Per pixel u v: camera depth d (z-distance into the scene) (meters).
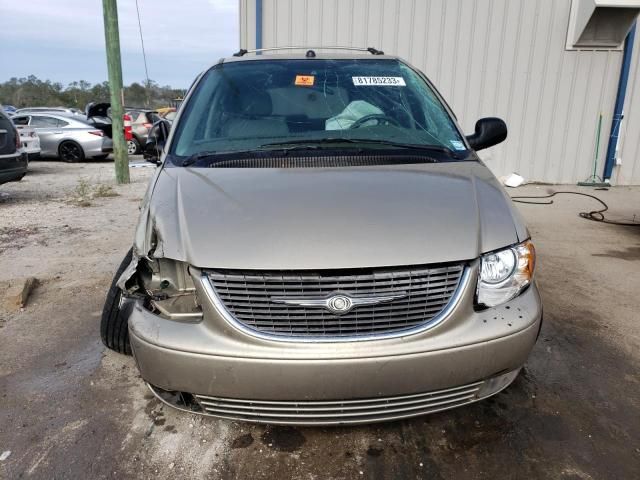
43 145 13.84
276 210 1.95
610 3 7.28
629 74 8.02
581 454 2.09
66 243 5.21
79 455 2.11
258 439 2.19
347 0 7.77
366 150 2.56
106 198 7.91
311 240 1.81
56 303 3.67
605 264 4.46
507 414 2.34
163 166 2.49
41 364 2.82
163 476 2.00
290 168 2.32
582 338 3.08
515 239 2.02
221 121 2.76
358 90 2.96
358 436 2.20
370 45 7.95
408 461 2.06
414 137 2.74
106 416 2.36
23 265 4.48
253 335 1.77
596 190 8.09
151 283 2.02
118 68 9.00
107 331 2.63
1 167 7.30
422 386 1.82
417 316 1.81
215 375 1.79
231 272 1.79
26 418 2.35
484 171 2.46
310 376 1.75
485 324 1.86
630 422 2.29
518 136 8.34
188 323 1.86
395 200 2.02
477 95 8.16
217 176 2.25
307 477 1.98
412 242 1.83
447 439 2.18
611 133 8.28
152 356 1.86
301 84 2.97
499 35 7.93
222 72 3.10
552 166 8.48
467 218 1.97
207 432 2.24
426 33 7.92
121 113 9.20
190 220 1.95
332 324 1.78
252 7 7.72
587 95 8.17
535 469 2.01
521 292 2.02
